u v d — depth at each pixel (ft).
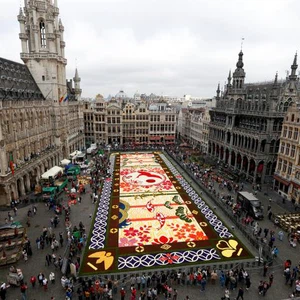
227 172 235.81
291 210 159.94
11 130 168.76
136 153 314.76
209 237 126.82
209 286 93.81
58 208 149.07
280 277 99.19
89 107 384.88
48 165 225.35
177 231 132.05
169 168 248.11
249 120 236.63
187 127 425.69
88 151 304.30
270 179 212.43
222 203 167.02
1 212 150.71
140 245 118.62
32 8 226.79
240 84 258.37
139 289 91.66
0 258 103.40
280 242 123.75
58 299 85.61
